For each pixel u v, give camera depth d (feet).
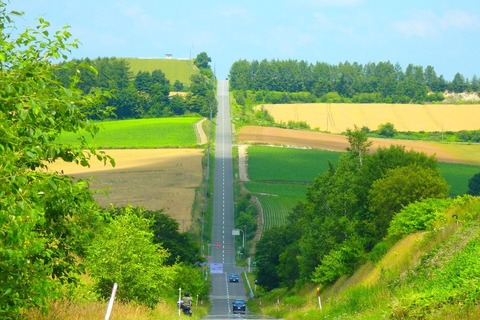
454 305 186.70
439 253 304.50
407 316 195.52
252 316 560.61
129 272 272.92
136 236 278.87
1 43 130.21
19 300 133.80
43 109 131.13
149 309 286.05
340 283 531.50
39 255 146.30
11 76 124.16
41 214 123.44
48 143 129.18
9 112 125.49
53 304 188.14
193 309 585.63
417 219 468.75
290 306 591.37
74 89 138.41
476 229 314.14
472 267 230.27
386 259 432.66
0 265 127.44
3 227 118.73
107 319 150.41
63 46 139.13
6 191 118.21
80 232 154.61
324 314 317.83
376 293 289.74
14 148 121.39
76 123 139.23
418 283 273.95
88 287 242.58
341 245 588.09
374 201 589.32
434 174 593.01
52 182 128.47
